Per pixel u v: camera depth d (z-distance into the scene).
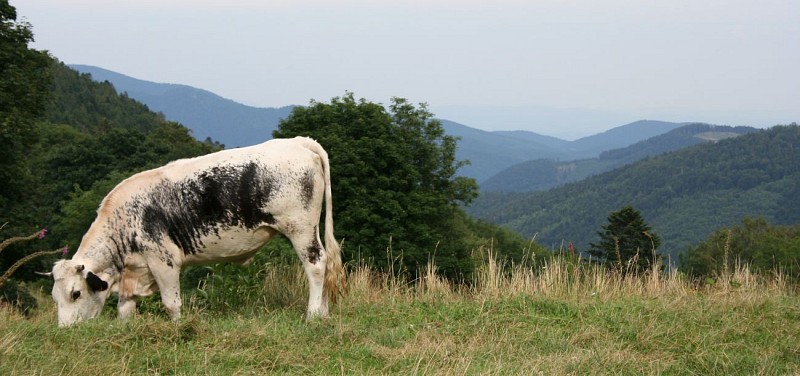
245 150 8.30
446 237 32.56
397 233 28.69
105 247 8.11
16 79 23.22
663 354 7.16
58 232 42.09
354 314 8.54
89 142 60.44
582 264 10.86
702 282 11.10
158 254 8.13
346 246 27.95
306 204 8.30
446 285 10.17
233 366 6.32
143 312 9.34
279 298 9.34
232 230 8.18
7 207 23.89
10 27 24.19
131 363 6.21
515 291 9.45
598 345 7.32
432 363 6.54
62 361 5.95
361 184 30.81
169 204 8.10
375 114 33.31
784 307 9.13
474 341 7.36
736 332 8.00
